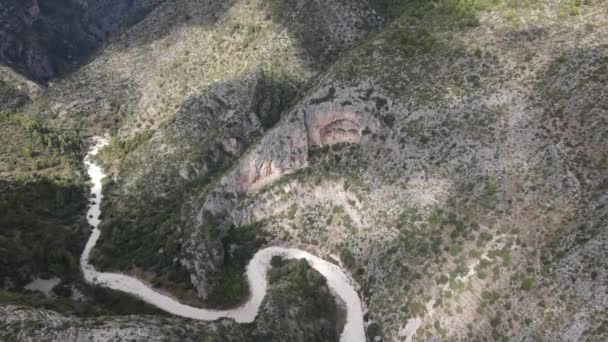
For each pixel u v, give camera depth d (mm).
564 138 88500
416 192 99938
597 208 78438
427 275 88125
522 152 90688
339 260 108188
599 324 68188
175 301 109812
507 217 84750
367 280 99500
